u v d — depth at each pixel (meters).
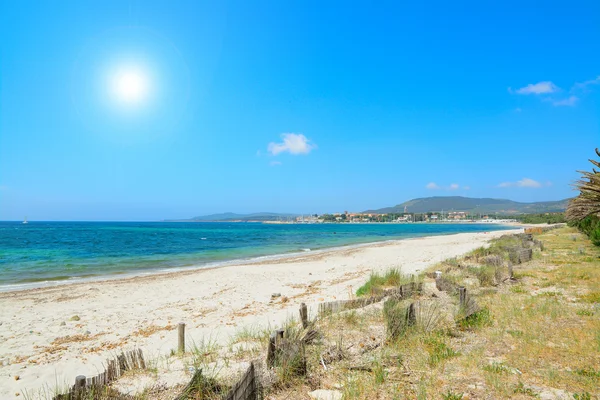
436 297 8.99
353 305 8.20
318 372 5.08
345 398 4.24
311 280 17.64
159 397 4.46
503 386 4.33
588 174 12.36
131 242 48.62
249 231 98.81
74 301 13.40
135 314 11.41
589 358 5.04
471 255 18.48
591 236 21.34
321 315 7.54
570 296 8.82
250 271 20.92
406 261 24.89
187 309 11.98
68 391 4.41
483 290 9.77
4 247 39.25
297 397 4.43
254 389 4.14
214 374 4.91
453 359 5.26
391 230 117.94
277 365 4.98
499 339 5.98
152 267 24.23
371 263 24.30
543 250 19.52
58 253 33.09
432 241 48.41
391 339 6.04
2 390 5.96
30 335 9.28
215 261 27.69
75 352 7.95
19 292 15.11
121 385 4.75
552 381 4.44
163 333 9.12
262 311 11.14
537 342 5.68
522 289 9.91
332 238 63.53
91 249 37.38
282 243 49.34
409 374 4.84
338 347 5.73
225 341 7.69
